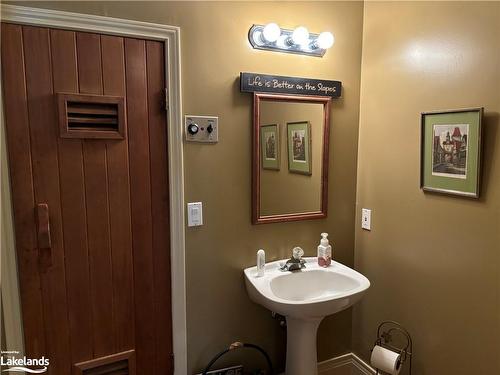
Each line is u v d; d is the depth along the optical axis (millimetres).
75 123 1505
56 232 1515
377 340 1966
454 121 1578
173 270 1754
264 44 1823
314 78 1985
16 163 1423
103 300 1635
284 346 2076
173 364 1812
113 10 1516
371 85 2047
